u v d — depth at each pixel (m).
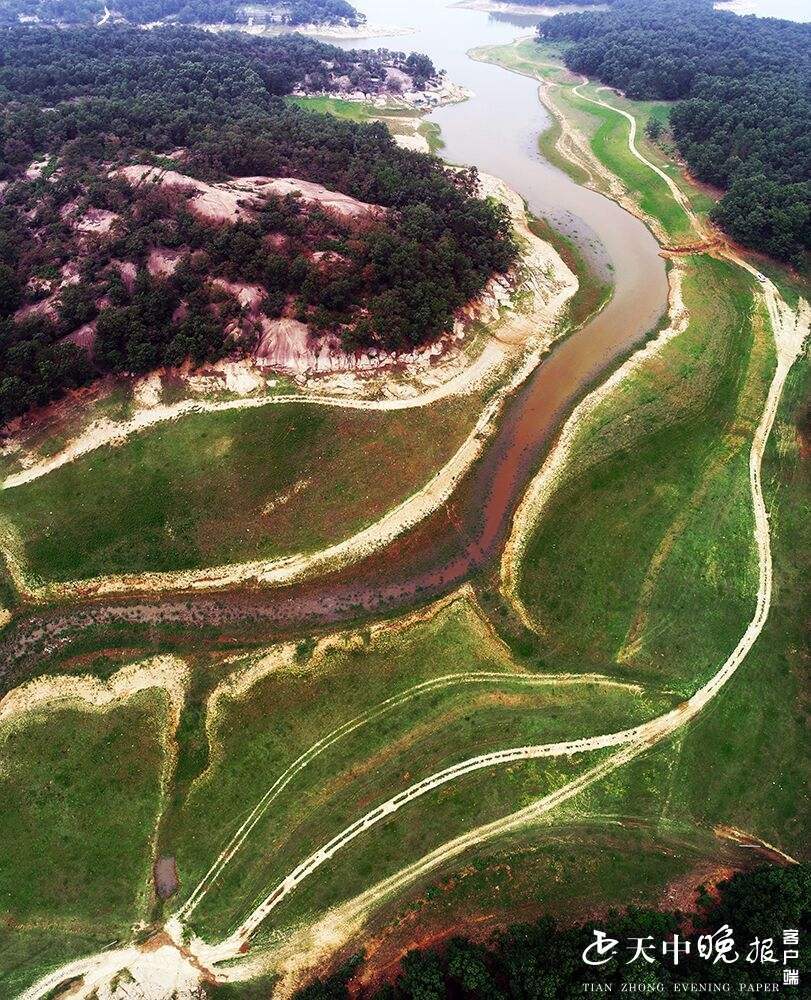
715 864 40.72
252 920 39.62
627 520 57.00
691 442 63.47
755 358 73.00
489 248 79.06
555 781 43.78
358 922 39.28
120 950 39.00
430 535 56.12
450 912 39.16
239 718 46.59
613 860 40.81
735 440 63.88
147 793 43.75
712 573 53.72
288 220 70.44
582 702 47.25
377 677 48.44
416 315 67.81
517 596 52.66
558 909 38.94
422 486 59.16
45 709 47.25
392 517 56.91
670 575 53.47
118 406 63.97
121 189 73.81
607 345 73.94
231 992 37.53
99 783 44.03
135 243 68.94
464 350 70.62
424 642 50.09
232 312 66.88
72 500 57.69
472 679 48.38
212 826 42.62
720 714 46.53
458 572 54.06
